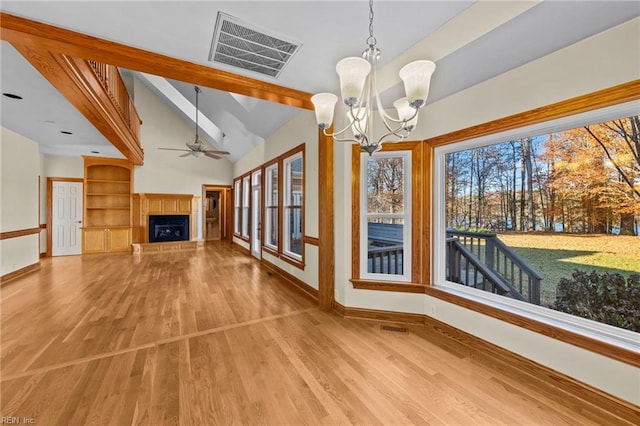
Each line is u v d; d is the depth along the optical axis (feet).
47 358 7.30
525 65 6.58
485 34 5.45
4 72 8.95
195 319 10.00
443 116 8.64
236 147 25.35
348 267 10.28
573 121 6.03
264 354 7.62
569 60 5.84
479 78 7.32
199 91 20.53
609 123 5.76
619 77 5.17
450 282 9.02
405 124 5.66
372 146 5.78
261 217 19.67
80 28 6.24
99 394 5.92
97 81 10.58
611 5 4.59
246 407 5.61
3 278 14.57
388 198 10.03
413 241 9.50
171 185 26.58
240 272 17.44
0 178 14.44
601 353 5.49
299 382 6.41
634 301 5.47
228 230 33.24
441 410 5.54
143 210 25.03
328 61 7.73
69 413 5.37
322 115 5.68
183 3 5.50
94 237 23.45
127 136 17.19
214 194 34.76
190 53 7.29
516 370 6.84
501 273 7.76
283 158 15.89
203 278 15.89
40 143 18.49
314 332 8.96
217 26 6.23
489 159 8.02
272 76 8.54
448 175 9.12
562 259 6.54
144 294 12.85
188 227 27.09
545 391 6.09
